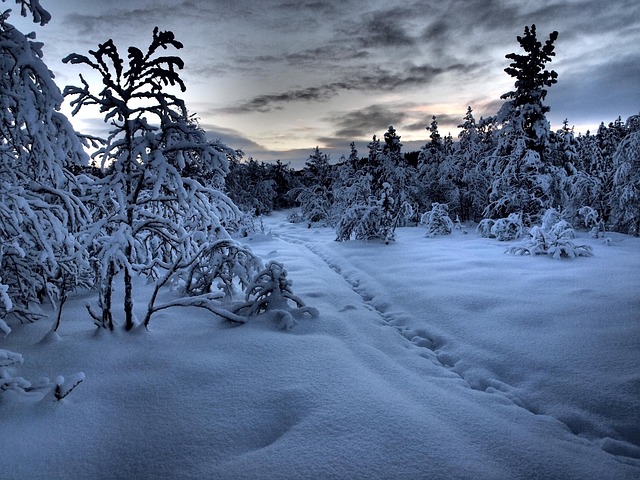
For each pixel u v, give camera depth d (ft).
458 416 11.51
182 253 17.10
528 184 60.39
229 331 17.74
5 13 12.86
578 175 62.85
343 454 9.52
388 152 88.33
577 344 16.96
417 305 24.00
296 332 17.87
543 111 60.08
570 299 23.34
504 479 8.87
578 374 14.48
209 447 10.05
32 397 11.94
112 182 16.29
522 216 57.93
